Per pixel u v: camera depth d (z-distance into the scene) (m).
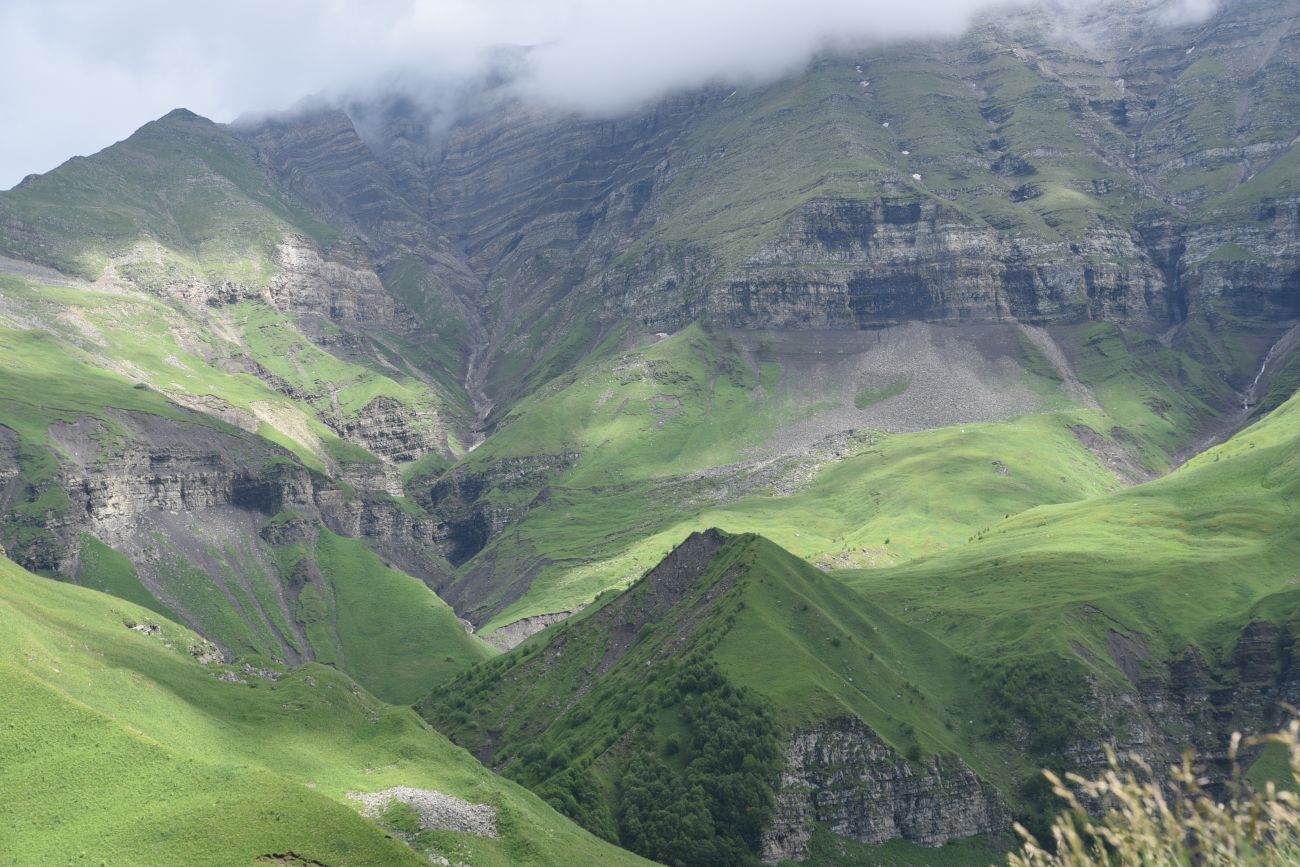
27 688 175.75
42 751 166.00
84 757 166.62
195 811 159.25
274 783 167.00
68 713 173.88
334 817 164.00
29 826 153.62
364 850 160.25
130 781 164.12
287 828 158.75
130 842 151.62
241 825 157.38
